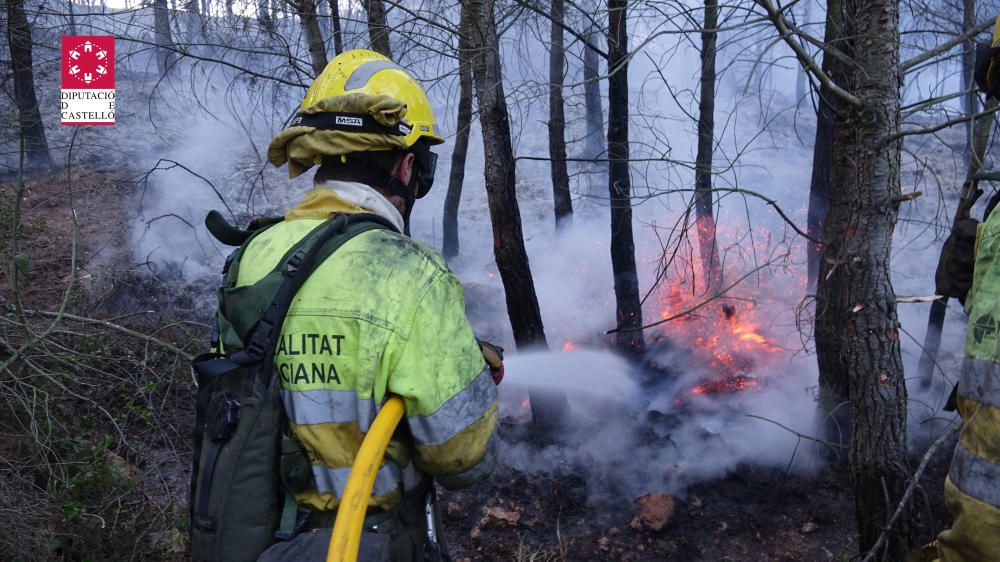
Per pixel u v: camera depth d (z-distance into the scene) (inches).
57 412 144.9
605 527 150.6
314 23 159.3
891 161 84.8
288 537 48.8
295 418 48.5
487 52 146.8
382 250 49.8
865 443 90.0
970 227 64.4
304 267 49.2
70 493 121.2
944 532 46.3
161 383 149.0
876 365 87.7
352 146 53.9
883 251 86.1
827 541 143.3
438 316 48.6
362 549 47.2
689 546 143.6
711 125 178.5
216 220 57.3
